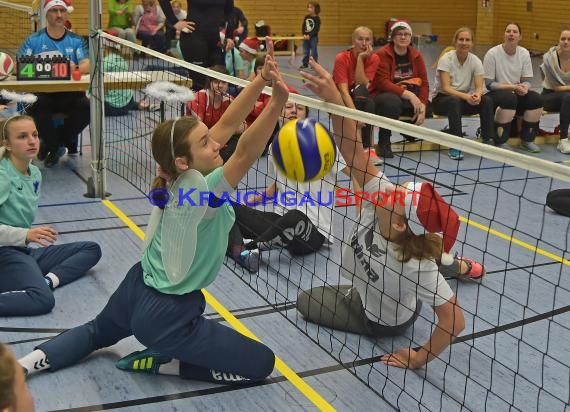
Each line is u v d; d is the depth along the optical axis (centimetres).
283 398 310
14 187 398
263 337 364
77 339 332
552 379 326
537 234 527
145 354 329
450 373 331
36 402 303
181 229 302
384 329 359
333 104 338
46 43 706
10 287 392
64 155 738
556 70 842
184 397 310
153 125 845
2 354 154
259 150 295
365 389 317
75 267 426
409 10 1894
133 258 467
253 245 466
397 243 331
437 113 812
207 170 307
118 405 302
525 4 1847
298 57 1683
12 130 395
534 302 407
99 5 567
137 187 623
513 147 826
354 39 743
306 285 430
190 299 312
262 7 1753
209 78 630
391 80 780
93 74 577
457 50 801
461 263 422
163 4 815
